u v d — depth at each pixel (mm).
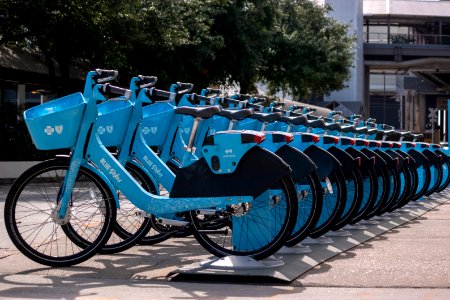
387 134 11469
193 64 29219
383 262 6984
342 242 8227
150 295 5477
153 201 6383
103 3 23453
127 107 7102
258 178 6109
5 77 28047
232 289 5707
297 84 43312
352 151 8961
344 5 67125
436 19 85938
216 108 6582
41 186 6684
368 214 9664
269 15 34250
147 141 7824
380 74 96125
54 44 26562
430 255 7434
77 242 6828
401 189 11516
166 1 26328
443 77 90500
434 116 40281
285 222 6195
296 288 5762
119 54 26016
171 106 8109
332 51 44188
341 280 6074
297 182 6812
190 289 5703
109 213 6520
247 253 6328
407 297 5469
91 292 5578
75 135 6414
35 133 6289
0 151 24969
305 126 9148
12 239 6457
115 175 6457
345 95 66688
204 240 6477
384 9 84062
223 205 6199
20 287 5746
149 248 7898
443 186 14609
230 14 31406
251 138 6086
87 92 6410
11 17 23938
